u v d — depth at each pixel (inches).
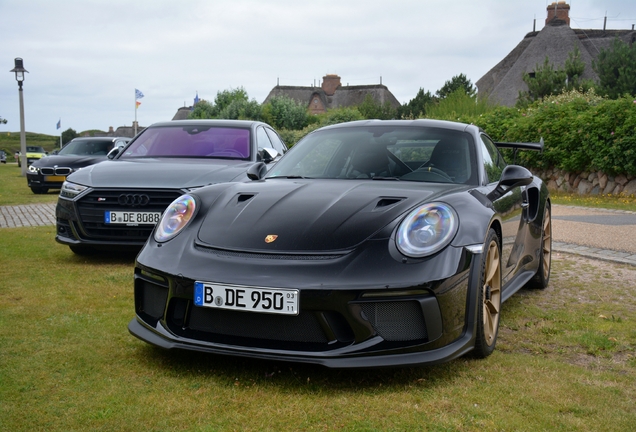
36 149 1647.4
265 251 99.3
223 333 99.4
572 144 452.8
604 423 83.4
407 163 132.7
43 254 215.9
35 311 138.0
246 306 95.0
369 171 131.9
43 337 118.7
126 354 109.7
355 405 88.4
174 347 100.5
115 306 144.2
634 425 82.9
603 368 108.1
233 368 103.3
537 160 481.4
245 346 96.3
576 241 252.2
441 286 94.3
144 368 102.8
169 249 108.2
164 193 191.0
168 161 217.8
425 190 115.1
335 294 91.8
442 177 127.2
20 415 83.3
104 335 120.6
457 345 97.7
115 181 194.9
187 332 102.0
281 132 1049.5
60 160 544.7
